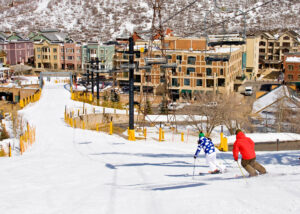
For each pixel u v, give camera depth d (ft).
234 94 149.69
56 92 223.30
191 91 258.37
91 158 60.18
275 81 341.00
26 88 270.05
